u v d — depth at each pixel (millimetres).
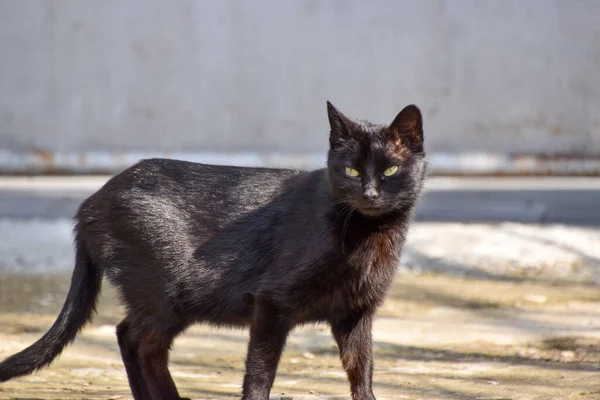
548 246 12258
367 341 6535
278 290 6211
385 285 6449
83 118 14977
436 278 11148
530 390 6812
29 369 6727
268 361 6285
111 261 6746
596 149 15344
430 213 13883
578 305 9938
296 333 8992
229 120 15062
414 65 15008
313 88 14992
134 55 14852
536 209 14117
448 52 15008
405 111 6340
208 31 14812
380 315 9508
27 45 14719
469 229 12867
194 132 15070
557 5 14977
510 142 15320
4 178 14930
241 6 14773
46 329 8852
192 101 14992
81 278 6922
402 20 14883
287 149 15102
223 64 14914
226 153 15078
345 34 14883
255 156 15039
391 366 7746
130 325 6891
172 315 6691
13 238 12188
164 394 6781
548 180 15359
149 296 6684
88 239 6867
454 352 8219
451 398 6617
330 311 6465
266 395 6293
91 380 7488
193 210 6613
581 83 15211
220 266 6488
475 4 14898
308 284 6199
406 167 6375
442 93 15109
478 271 11422
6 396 6848
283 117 15047
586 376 7262
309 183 6516
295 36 14867
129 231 6637
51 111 14914
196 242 6562
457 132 15227
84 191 14570
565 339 8586
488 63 15070
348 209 6223
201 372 7773
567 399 6480
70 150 15016
